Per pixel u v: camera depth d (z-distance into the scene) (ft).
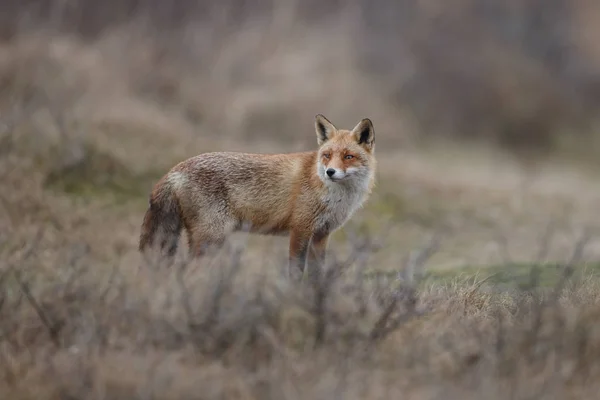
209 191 53.31
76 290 39.63
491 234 90.43
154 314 36.11
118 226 74.38
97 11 171.01
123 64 134.51
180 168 53.98
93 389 30.58
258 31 163.84
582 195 123.44
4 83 110.42
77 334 35.32
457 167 135.95
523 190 116.67
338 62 159.02
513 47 225.76
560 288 40.86
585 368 32.04
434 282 51.34
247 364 33.37
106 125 99.60
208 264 44.34
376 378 31.76
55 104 102.22
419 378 32.01
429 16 206.69
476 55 203.00
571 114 204.23
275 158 55.11
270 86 149.18
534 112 191.62
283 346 33.88
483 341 34.45
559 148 186.29
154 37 153.58
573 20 250.78
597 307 36.78
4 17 148.05
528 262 67.77
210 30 165.27
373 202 96.53
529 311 37.45
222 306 36.47
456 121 182.39
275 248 68.64
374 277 47.44
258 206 54.29
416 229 91.81
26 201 73.61
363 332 35.47
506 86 194.18
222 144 111.14
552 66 231.50
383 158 123.54
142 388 30.42
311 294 37.14
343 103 146.72
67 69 115.96
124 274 45.60
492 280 53.01
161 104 130.93
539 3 243.19
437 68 194.08
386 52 187.83
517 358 32.65
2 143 84.94
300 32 167.12
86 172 87.20
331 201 54.19
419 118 176.35
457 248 81.46
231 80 150.20
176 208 53.57
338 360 33.12
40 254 55.31
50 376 31.86
